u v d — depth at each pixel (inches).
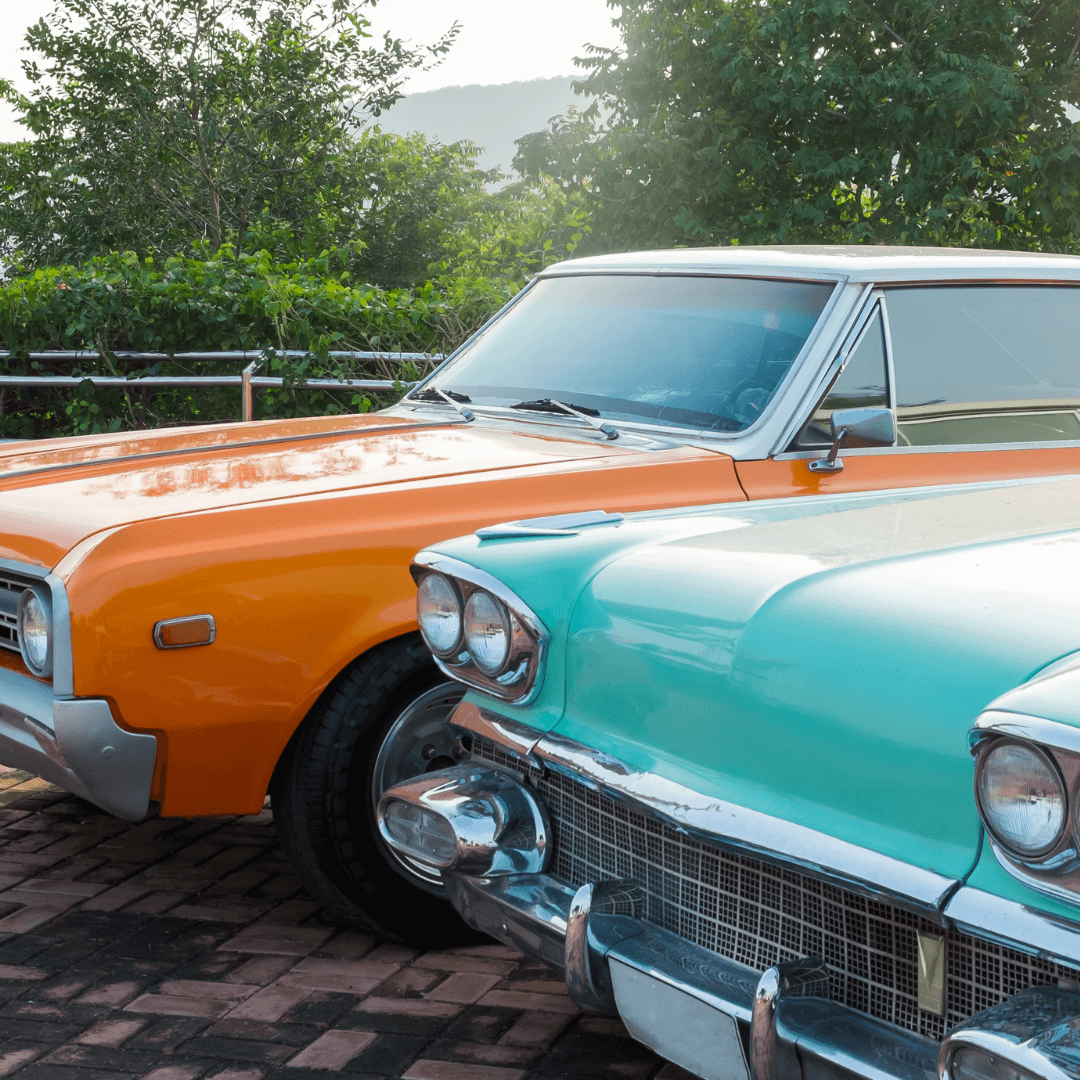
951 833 61.2
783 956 72.9
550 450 138.4
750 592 75.6
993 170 516.4
